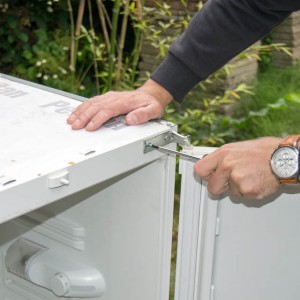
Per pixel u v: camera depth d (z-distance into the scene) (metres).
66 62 4.14
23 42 4.11
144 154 1.12
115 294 1.34
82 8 3.29
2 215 0.90
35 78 4.07
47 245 1.43
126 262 1.30
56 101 1.31
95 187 1.29
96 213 1.31
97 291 1.35
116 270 1.32
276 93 3.99
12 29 4.03
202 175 1.13
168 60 1.41
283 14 1.35
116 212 1.28
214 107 3.62
